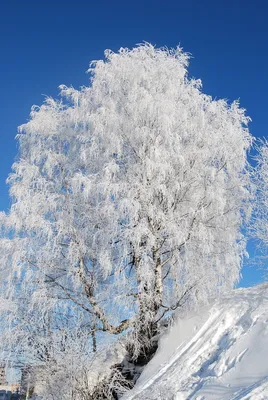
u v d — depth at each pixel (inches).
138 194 460.1
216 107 528.1
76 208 502.0
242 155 512.1
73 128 549.0
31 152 534.0
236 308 401.7
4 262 484.7
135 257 454.0
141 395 344.2
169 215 464.1
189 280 442.0
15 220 480.7
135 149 498.0
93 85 522.0
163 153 467.5
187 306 448.5
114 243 460.4
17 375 525.7
